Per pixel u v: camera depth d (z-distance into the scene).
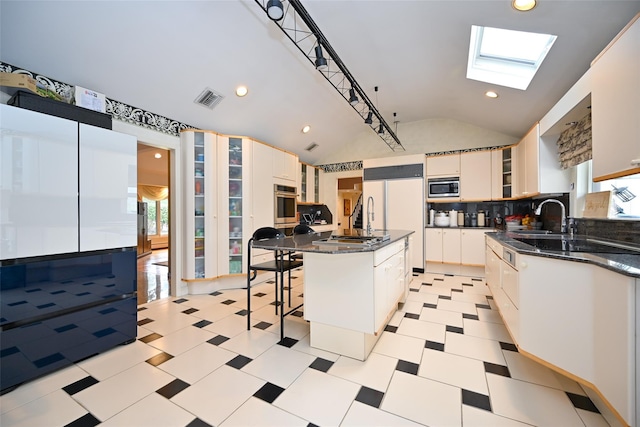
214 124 3.71
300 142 5.20
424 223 4.70
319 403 1.52
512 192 4.09
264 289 3.79
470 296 3.40
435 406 1.49
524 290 1.68
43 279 1.78
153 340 2.28
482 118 4.26
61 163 1.85
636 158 1.32
